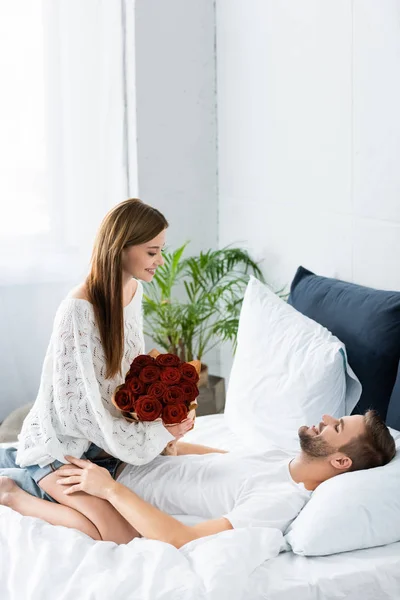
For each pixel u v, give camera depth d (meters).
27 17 3.59
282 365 2.71
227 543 1.97
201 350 3.71
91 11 3.64
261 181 3.61
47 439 2.30
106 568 1.95
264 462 2.34
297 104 3.32
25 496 2.29
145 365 2.36
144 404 2.26
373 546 2.05
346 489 2.05
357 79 2.98
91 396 2.27
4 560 2.01
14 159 3.67
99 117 3.73
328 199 3.20
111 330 2.34
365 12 2.91
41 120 3.68
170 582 1.87
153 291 3.84
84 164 3.75
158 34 3.71
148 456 2.30
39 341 3.82
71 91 3.68
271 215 3.57
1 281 3.72
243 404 2.79
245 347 2.86
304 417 2.61
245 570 1.92
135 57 3.66
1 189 3.67
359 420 2.19
